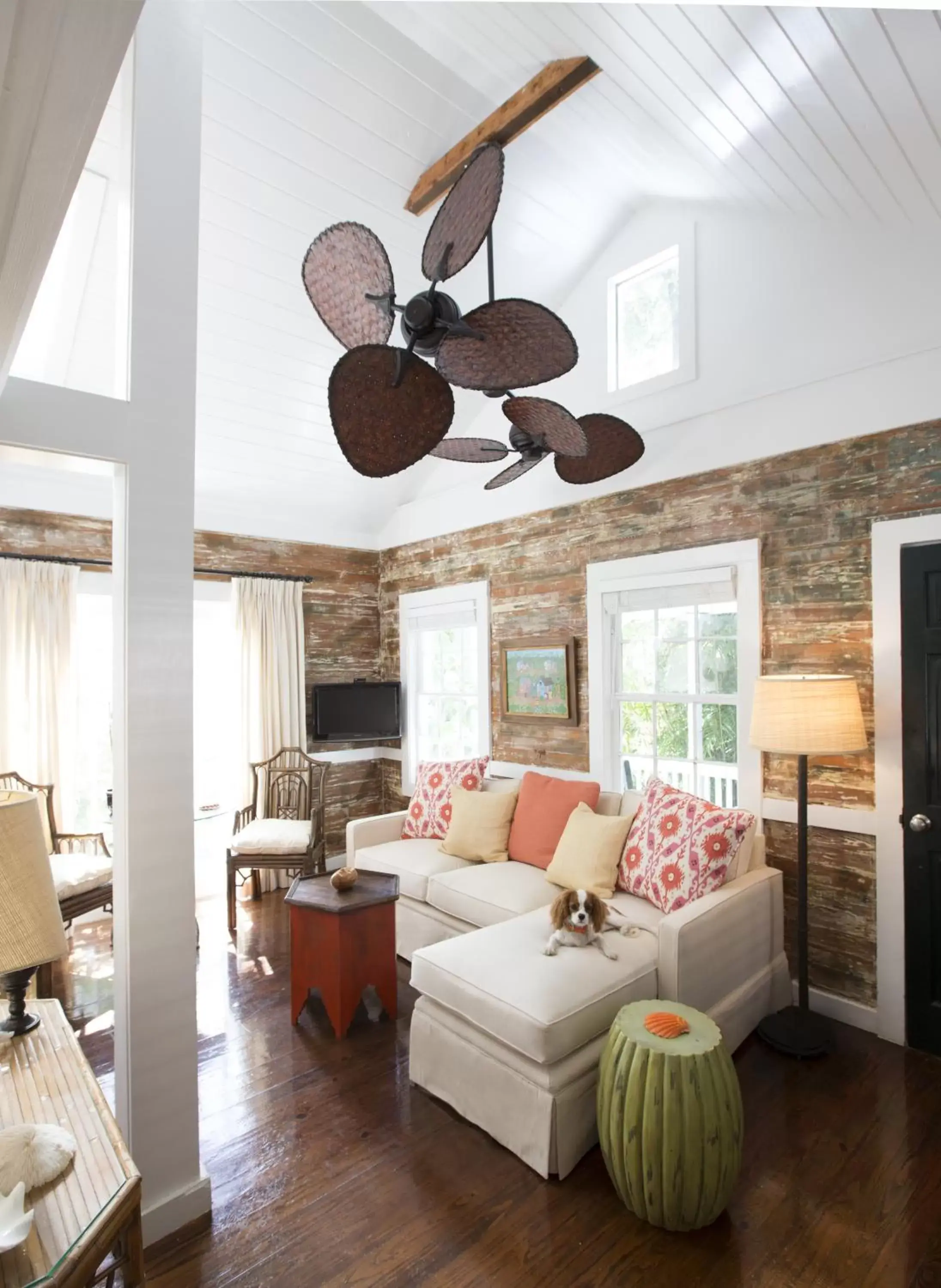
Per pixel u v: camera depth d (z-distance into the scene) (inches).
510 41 95.7
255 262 129.5
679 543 136.0
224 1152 84.9
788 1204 75.7
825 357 115.1
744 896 106.7
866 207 103.0
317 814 174.2
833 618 114.5
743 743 125.3
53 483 157.5
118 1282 66.7
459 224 58.3
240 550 190.9
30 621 151.9
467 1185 79.3
